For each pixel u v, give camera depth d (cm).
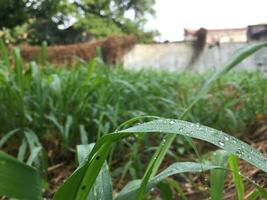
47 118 242
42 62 329
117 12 2372
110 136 67
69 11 2016
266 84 346
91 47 1402
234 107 341
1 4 1603
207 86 104
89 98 270
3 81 236
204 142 279
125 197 85
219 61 1445
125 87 284
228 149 63
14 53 242
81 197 73
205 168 81
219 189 100
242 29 1694
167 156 250
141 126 66
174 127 65
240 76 494
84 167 68
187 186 198
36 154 171
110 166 229
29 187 67
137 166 199
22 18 1672
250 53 102
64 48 1366
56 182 219
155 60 1516
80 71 309
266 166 62
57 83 251
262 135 281
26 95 257
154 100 307
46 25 2047
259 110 319
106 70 333
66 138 231
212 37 1673
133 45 1500
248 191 177
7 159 67
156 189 200
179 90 393
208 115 298
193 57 1487
